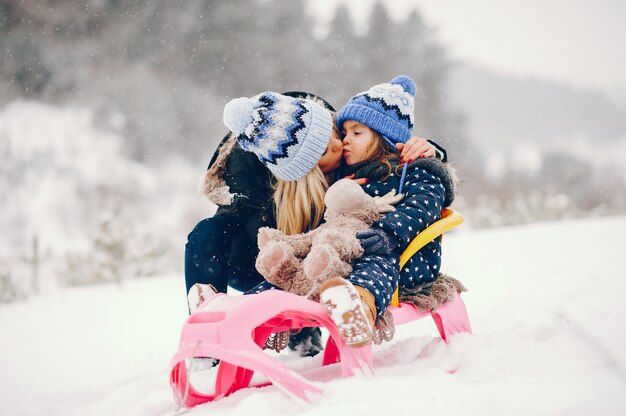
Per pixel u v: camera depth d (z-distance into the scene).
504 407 1.17
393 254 1.82
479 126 36.69
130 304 5.22
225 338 1.51
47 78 20.69
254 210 2.38
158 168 19.84
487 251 6.42
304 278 1.79
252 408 1.34
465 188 24.17
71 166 17.25
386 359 1.97
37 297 6.93
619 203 25.80
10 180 16.25
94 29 21.94
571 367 1.57
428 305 1.94
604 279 3.29
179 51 22.80
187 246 2.29
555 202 14.84
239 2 24.09
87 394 2.12
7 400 2.14
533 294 3.19
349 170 2.26
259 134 2.13
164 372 2.34
